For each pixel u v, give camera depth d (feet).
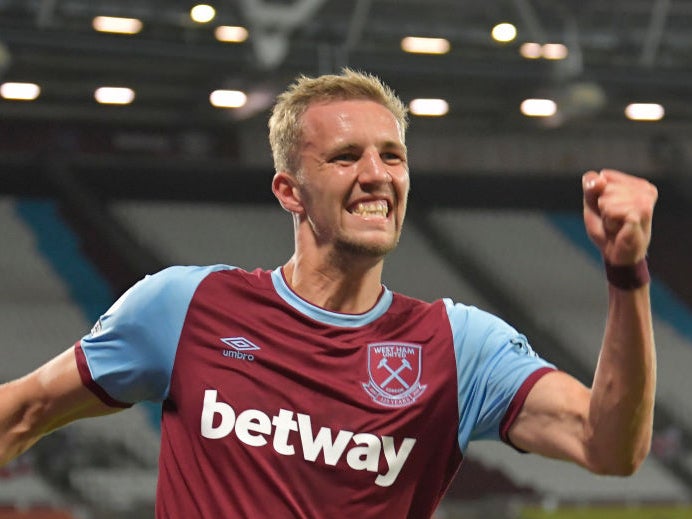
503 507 53.78
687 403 69.41
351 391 8.38
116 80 67.56
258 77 63.57
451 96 71.10
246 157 79.71
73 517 50.03
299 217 8.92
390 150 8.70
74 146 77.36
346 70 9.06
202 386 8.48
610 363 7.42
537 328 75.41
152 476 55.77
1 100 73.41
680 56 69.31
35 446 55.83
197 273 8.84
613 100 71.92
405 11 65.05
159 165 78.43
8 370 63.93
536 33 60.70
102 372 8.70
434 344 8.65
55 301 70.28
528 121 77.41
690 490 61.62
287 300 8.69
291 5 60.70
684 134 84.74
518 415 8.43
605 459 7.75
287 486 8.22
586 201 7.28
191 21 60.13
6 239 74.28
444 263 81.05
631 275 7.21
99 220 76.64
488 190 87.40
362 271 8.68
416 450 8.43
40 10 58.85
